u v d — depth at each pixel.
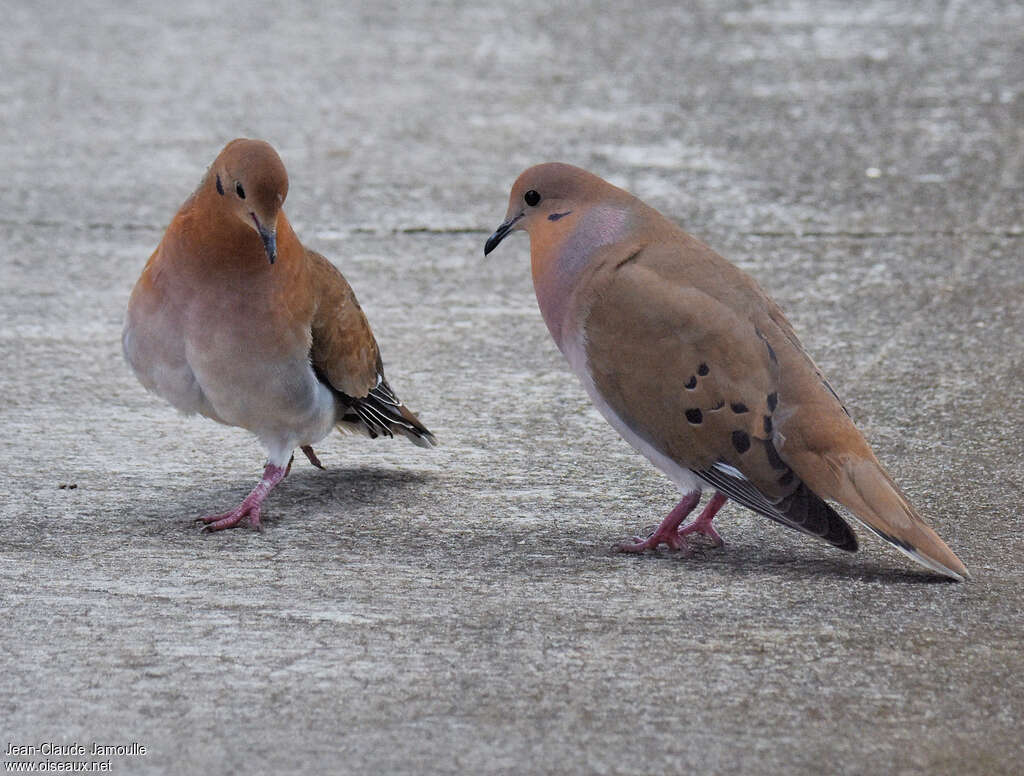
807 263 16.03
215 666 7.90
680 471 9.55
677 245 9.85
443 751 7.06
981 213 17.56
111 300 14.93
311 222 17.42
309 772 6.88
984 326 14.16
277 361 9.83
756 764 6.97
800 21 27.84
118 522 10.05
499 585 9.03
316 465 11.17
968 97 22.56
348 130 21.17
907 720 7.38
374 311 14.75
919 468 11.01
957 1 29.38
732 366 9.21
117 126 21.17
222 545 9.67
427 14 28.64
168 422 12.07
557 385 12.96
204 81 23.66
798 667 7.92
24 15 27.94
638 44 26.25
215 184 9.38
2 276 15.51
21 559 9.34
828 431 9.02
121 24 27.42
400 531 9.97
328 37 26.75
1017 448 11.39
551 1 29.75
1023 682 7.76
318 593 8.88
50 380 12.84
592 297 9.70
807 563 9.46
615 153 20.05
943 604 8.72
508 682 7.75
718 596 8.86
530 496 10.66
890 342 13.80
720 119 21.62
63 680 7.73
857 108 22.05
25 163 19.38
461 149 20.30
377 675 7.82
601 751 7.07
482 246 16.80
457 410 12.38
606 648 8.13
